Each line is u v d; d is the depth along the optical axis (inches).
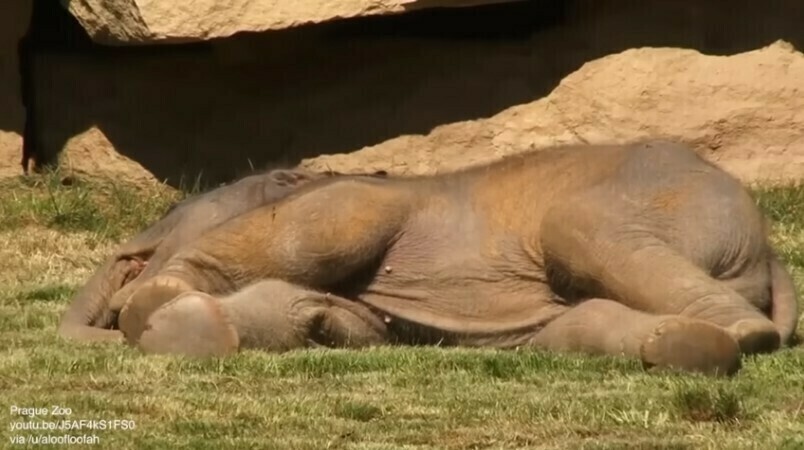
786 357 794.8
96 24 1228.5
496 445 690.8
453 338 866.8
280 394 764.6
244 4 1223.5
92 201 1240.8
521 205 869.8
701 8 1262.3
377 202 863.1
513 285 863.7
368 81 1277.1
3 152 1283.2
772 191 1227.9
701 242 837.2
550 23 1275.8
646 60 1256.2
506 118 1259.8
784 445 677.9
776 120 1257.4
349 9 1224.8
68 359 816.9
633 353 796.0
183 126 1289.4
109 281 915.4
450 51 1272.1
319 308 844.0
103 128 1288.1
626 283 818.2
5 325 926.4
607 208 839.1
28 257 1135.0
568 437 697.6
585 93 1256.2
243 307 832.3
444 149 1262.3
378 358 812.0
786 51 1263.5
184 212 911.0
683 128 1251.2
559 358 806.5
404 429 710.5
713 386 746.2
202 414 735.1
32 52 1305.4
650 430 703.1
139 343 832.3
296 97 1284.4
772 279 863.7
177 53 1291.8
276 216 860.0
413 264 868.6
